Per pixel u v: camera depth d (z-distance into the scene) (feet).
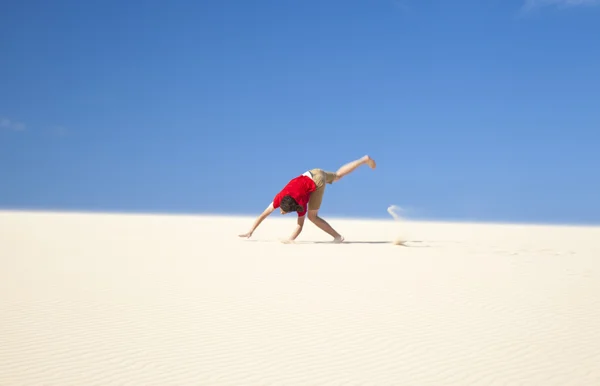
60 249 50.39
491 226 126.62
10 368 18.40
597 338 22.25
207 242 57.82
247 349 20.54
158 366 18.72
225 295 29.53
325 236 69.92
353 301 28.30
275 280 33.99
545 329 23.49
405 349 20.68
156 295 29.45
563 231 99.19
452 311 26.40
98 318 24.66
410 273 37.09
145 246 53.36
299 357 19.72
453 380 17.74
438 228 103.45
